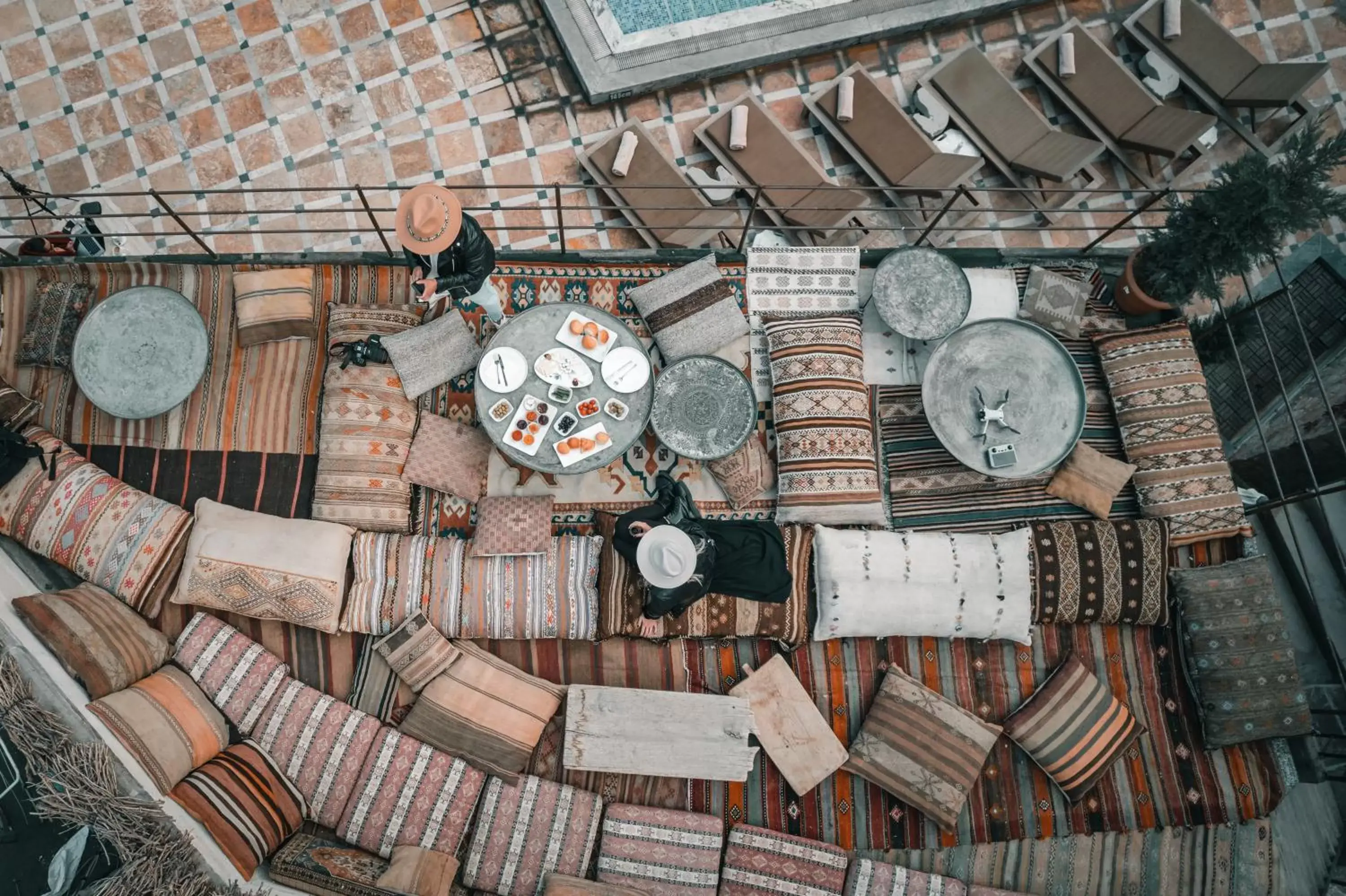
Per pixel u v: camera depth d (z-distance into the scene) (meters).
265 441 7.06
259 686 6.37
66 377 7.06
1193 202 7.11
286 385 7.16
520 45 9.88
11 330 7.08
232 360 7.16
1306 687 7.59
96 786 5.28
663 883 6.17
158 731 5.78
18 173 9.39
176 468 6.98
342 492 6.72
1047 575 6.83
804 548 6.86
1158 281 7.35
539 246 9.49
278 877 5.73
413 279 7.25
